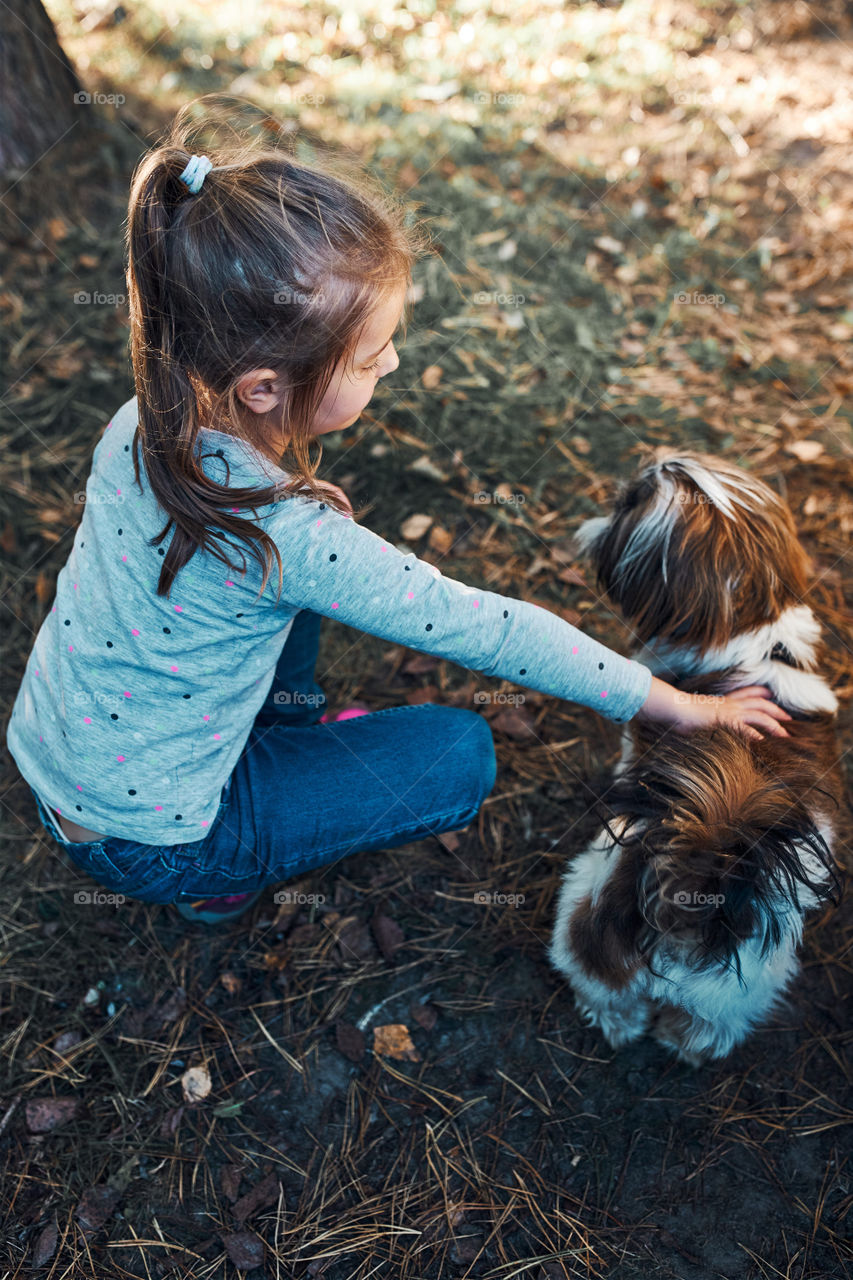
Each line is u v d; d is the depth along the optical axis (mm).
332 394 1358
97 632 1419
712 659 1854
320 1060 1939
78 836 1593
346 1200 1758
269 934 2113
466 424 3021
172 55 4555
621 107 4359
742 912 1577
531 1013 2004
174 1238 1706
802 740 1812
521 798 2326
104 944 2078
